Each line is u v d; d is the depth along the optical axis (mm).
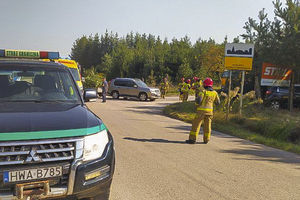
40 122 3074
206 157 6180
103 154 3242
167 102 20906
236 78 18047
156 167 5348
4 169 2703
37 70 4504
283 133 8859
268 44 14008
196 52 51656
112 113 12758
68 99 4262
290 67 13594
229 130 9398
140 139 7609
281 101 15594
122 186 4402
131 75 58875
